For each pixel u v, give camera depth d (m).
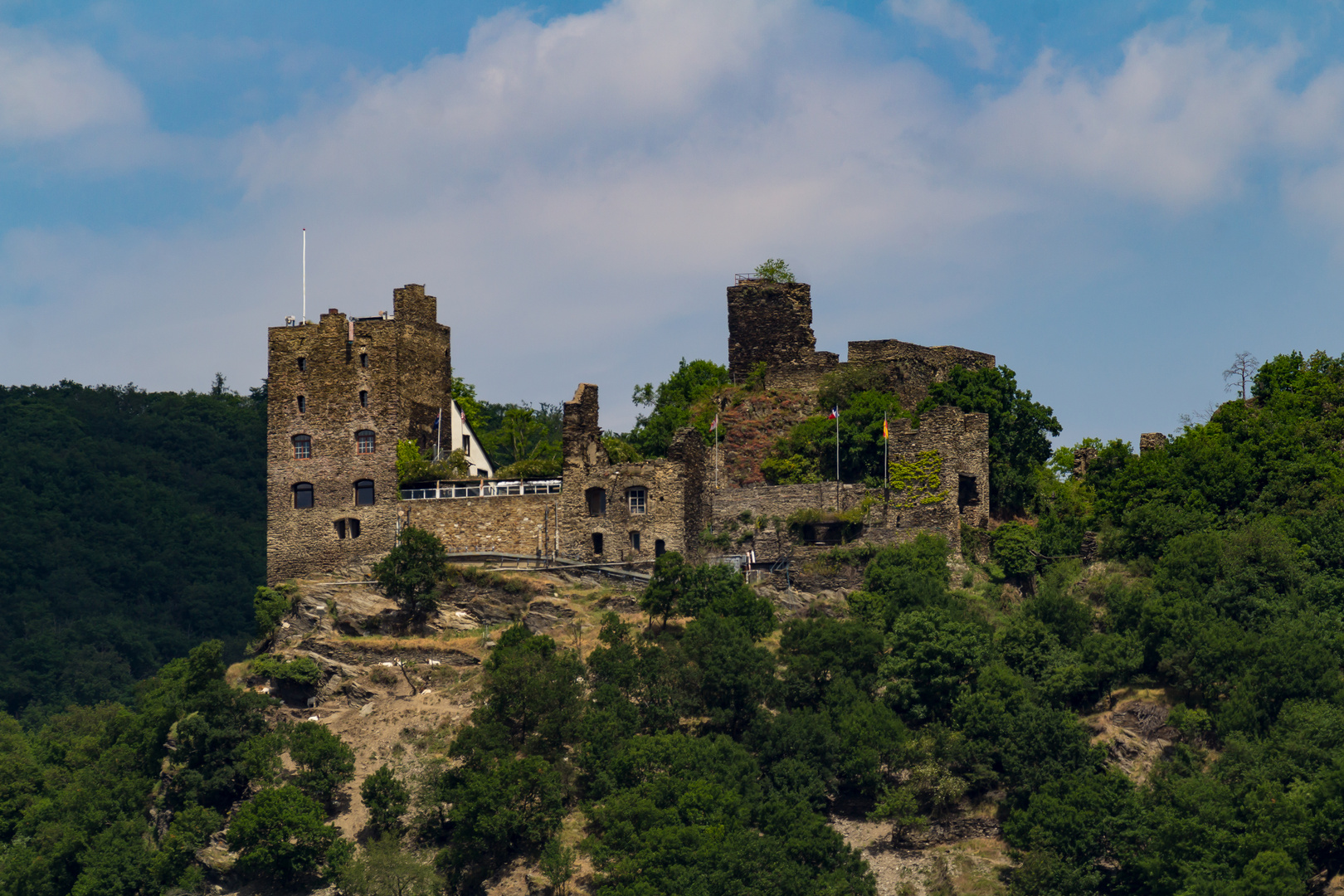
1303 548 129.75
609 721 113.25
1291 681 114.38
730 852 101.62
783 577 137.12
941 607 126.56
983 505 141.75
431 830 113.75
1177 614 121.31
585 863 108.81
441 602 135.62
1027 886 103.44
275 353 145.75
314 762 116.31
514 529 138.88
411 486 142.88
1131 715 117.25
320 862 112.88
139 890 120.69
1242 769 108.75
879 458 144.88
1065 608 124.38
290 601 137.50
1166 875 102.25
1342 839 103.12
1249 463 139.12
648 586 129.50
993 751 112.62
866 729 113.31
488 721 115.50
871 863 109.38
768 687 118.31
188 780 120.50
